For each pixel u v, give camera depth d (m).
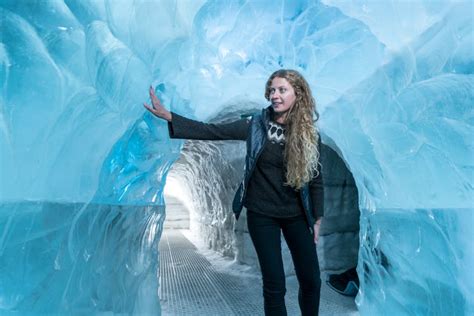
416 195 2.72
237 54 3.24
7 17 1.64
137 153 2.63
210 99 3.59
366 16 2.76
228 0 2.79
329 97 3.47
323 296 3.75
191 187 10.77
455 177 2.49
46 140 1.73
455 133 2.47
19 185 1.64
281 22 3.07
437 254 2.54
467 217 2.43
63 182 1.83
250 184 1.72
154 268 2.82
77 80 1.84
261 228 1.67
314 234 1.83
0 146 1.59
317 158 1.77
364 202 3.42
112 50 2.04
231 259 6.52
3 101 1.61
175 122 1.73
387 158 2.96
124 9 2.05
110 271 2.23
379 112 2.98
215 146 6.53
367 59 3.02
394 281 2.88
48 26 1.75
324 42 3.13
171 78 2.75
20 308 1.62
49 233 1.75
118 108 2.17
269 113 1.77
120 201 2.51
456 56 2.48
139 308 2.59
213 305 3.50
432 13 2.58
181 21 2.40
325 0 2.81
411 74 2.71
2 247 1.58
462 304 2.40
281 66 3.41
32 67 1.69
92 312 2.02
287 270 4.86
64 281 1.81
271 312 1.58
